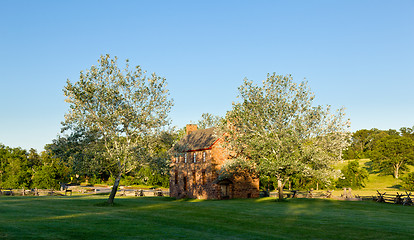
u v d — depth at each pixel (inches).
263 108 1513.3
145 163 1327.5
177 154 1418.6
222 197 1903.3
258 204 1445.6
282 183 1647.4
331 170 1501.0
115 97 1289.4
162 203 1488.7
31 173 2792.8
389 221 939.3
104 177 3969.0
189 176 2149.4
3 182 2763.3
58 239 627.8
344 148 1482.5
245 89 1547.7
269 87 1539.1
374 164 3917.3
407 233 755.4
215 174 1940.2
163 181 3152.1
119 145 1321.4
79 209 1157.1
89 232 707.4
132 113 1307.8
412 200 1454.2
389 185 3277.6
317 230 797.2
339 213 1126.4
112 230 741.3
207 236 711.1
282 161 1407.5
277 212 1145.4
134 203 1460.4
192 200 1921.8
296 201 1572.3
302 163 1424.7
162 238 674.8
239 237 709.3
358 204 1430.9
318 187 2819.9
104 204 1332.4
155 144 1374.3
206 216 1023.6
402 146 3612.2
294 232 772.6
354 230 794.8
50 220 857.5
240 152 1632.6
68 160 1262.3
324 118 1485.0
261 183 2630.4
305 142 1492.4
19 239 609.0
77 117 1246.3
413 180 2513.5
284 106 1502.2
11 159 3400.6
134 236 684.1
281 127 1509.6
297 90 1514.5
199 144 2113.7
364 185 3164.4
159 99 1365.7
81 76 1270.9
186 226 836.6
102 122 1264.8
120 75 1322.6
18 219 862.5
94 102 1275.8
